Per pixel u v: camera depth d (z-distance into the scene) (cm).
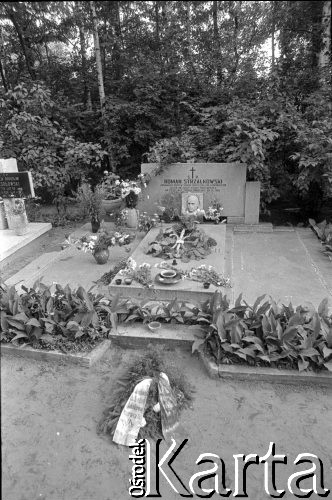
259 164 782
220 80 1034
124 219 792
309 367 352
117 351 401
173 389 324
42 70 1121
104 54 1027
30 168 874
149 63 993
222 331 366
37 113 881
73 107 1029
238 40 789
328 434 296
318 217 894
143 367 336
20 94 829
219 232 716
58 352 383
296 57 602
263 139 743
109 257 647
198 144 914
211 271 528
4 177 711
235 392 341
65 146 891
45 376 363
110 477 259
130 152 1103
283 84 772
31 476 257
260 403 328
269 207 966
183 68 1020
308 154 744
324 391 342
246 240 743
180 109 1059
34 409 320
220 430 299
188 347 397
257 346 353
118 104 998
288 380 349
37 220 882
